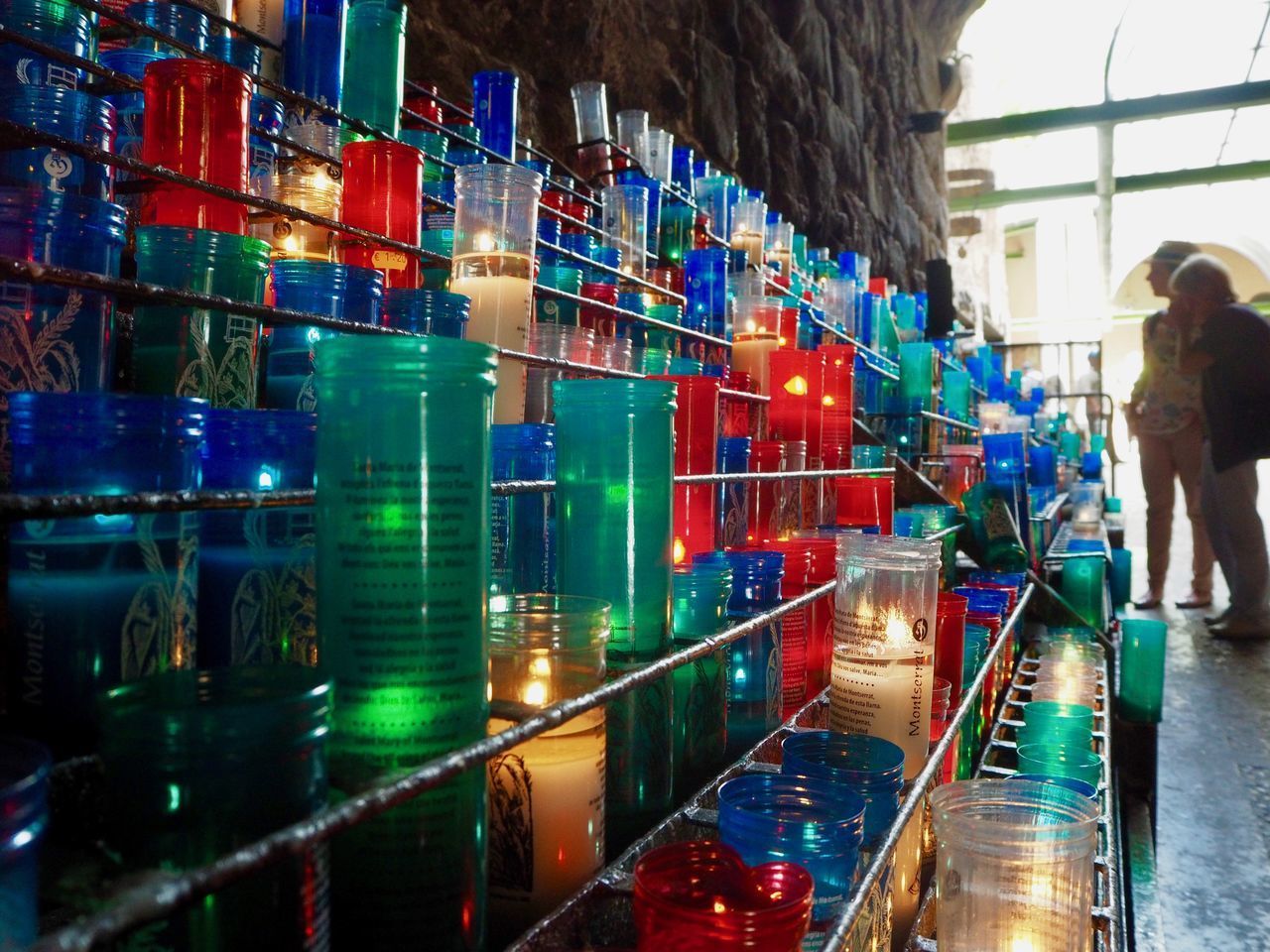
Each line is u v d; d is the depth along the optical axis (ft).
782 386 4.64
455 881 1.63
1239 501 11.67
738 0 11.83
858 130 16.11
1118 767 6.45
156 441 1.57
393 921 1.58
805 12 13.78
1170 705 9.32
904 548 3.04
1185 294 12.39
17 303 1.87
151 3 3.07
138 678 1.43
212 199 2.39
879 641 3.06
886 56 18.21
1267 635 11.77
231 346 2.11
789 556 3.69
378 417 1.55
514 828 1.96
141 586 1.57
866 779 2.54
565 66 8.59
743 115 11.93
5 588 1.76
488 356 1.63
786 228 7.70
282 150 3.26
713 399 3.33
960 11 22.67
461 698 1.60
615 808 2.40
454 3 7.34
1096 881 3.59
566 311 4.12
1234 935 5.29
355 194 3.01
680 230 6.08
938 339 14.32
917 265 19.53
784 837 2.14
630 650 2.36
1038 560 8.18
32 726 1.53
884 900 2.56
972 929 2.87
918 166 20.45
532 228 3.13
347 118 3.21
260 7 3.55
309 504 1.76
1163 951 4.75
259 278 2.20
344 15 3.51
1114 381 52.65
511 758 1.96
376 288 2.59
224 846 1.23
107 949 1.19
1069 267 53.57
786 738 2.97
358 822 1.29
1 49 2.41
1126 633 6.59
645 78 9.84
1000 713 5.45
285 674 1.41
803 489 4.48
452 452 1.58
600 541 2.36
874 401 8.54
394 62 3.68
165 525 1.61
